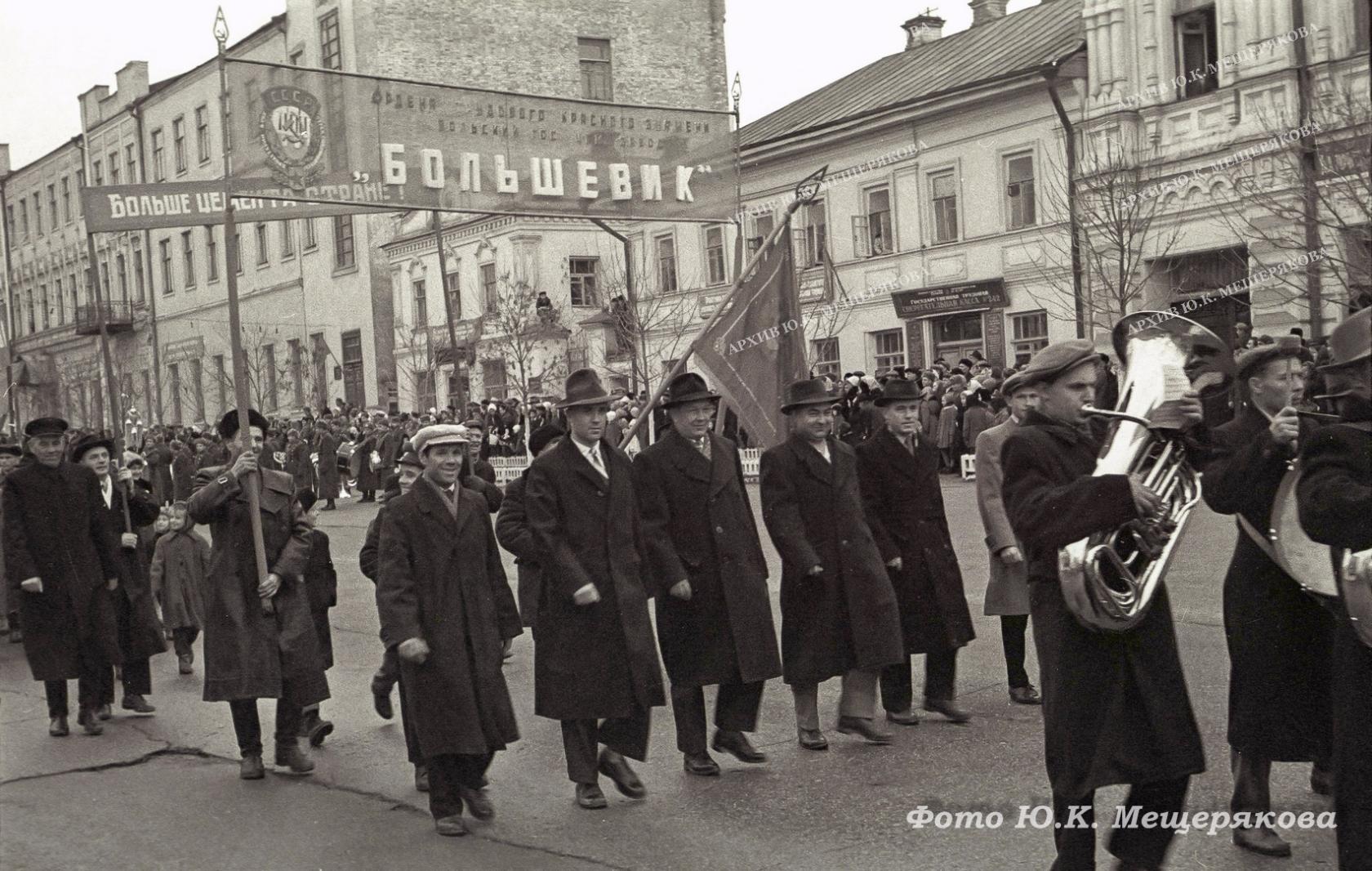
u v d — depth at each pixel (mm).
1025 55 30172
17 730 8820
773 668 6992
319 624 8500
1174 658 4574
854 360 33656
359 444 33406
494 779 7109
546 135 9164
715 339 8859
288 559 7309
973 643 9906
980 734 7410
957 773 6668
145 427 51938
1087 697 4496
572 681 6391
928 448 7812
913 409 7742
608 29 44031
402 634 6109
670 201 9781
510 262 40156
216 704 9438
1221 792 6113
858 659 7168
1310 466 4094
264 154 8000
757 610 7000
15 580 8391
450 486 6441
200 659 11695
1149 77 26359
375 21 41188
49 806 6871
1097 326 26484
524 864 5703
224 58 7891
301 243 48594
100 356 58344
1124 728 4480
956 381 24234
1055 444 4652
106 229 8727
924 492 7734
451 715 6105
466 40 42219
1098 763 4453
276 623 7320
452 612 6242
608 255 40156
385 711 8414
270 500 7367
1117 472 4383
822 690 8977
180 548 10859
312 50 43688
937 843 5648
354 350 46688
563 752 7633
